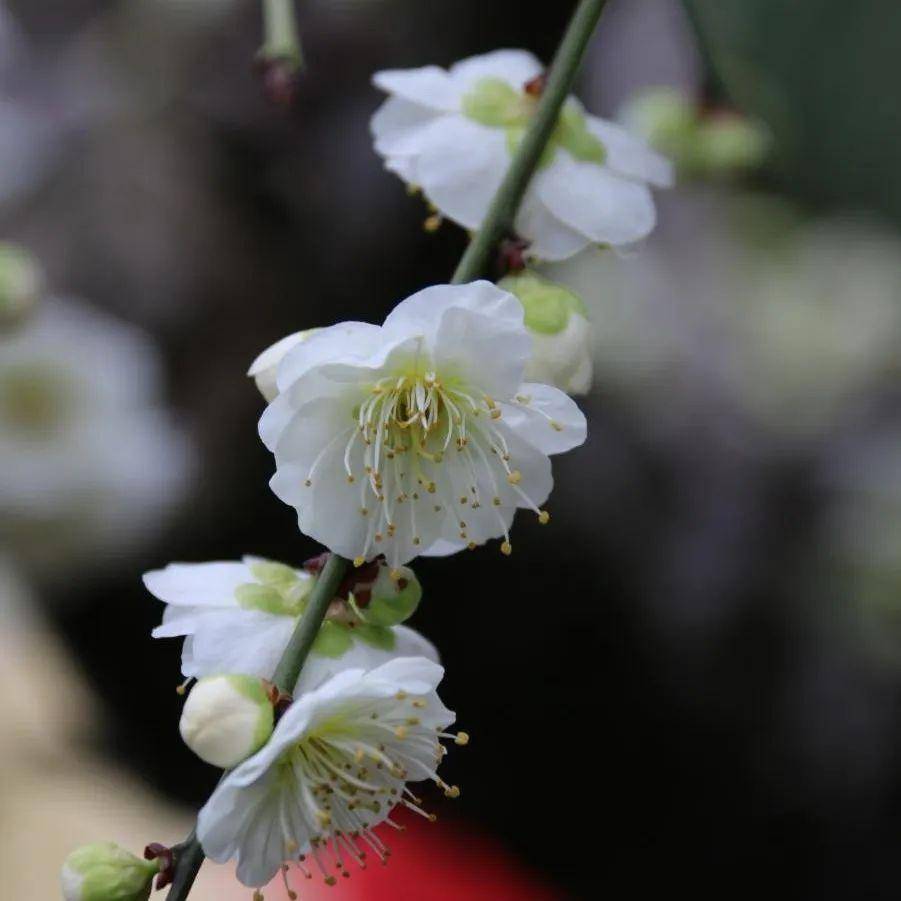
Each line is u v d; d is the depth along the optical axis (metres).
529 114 0.37
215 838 0.34
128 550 0.76
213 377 0.79
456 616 0.84
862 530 0.83
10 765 0.49
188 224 0.78
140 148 0.78
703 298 0.84
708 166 0.43
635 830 0.86
